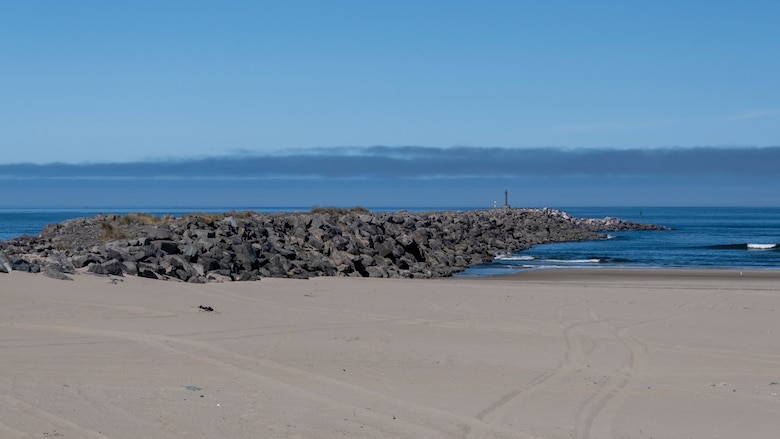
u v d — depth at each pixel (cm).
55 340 1652
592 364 1606
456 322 2153
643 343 1862
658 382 1445
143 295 2369
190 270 2998
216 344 1697
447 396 1297
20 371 1359
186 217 4562
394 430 1077
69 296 2214
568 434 1084
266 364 1517
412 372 1487
